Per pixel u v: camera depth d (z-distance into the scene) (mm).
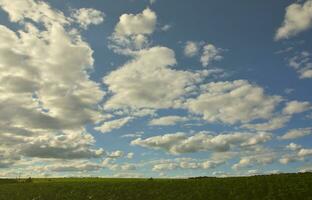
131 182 72812
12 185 79625
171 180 71875
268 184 58781
